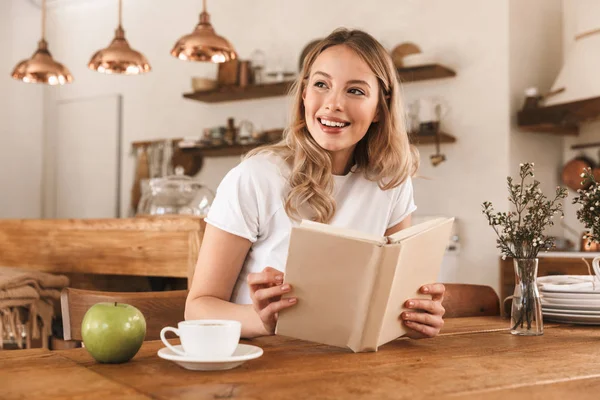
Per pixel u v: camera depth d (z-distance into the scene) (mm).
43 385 976
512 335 1506
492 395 949
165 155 6117
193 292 1548
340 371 1079
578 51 4543
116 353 1126
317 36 5418
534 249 1509
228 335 1096
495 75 4691
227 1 5887
